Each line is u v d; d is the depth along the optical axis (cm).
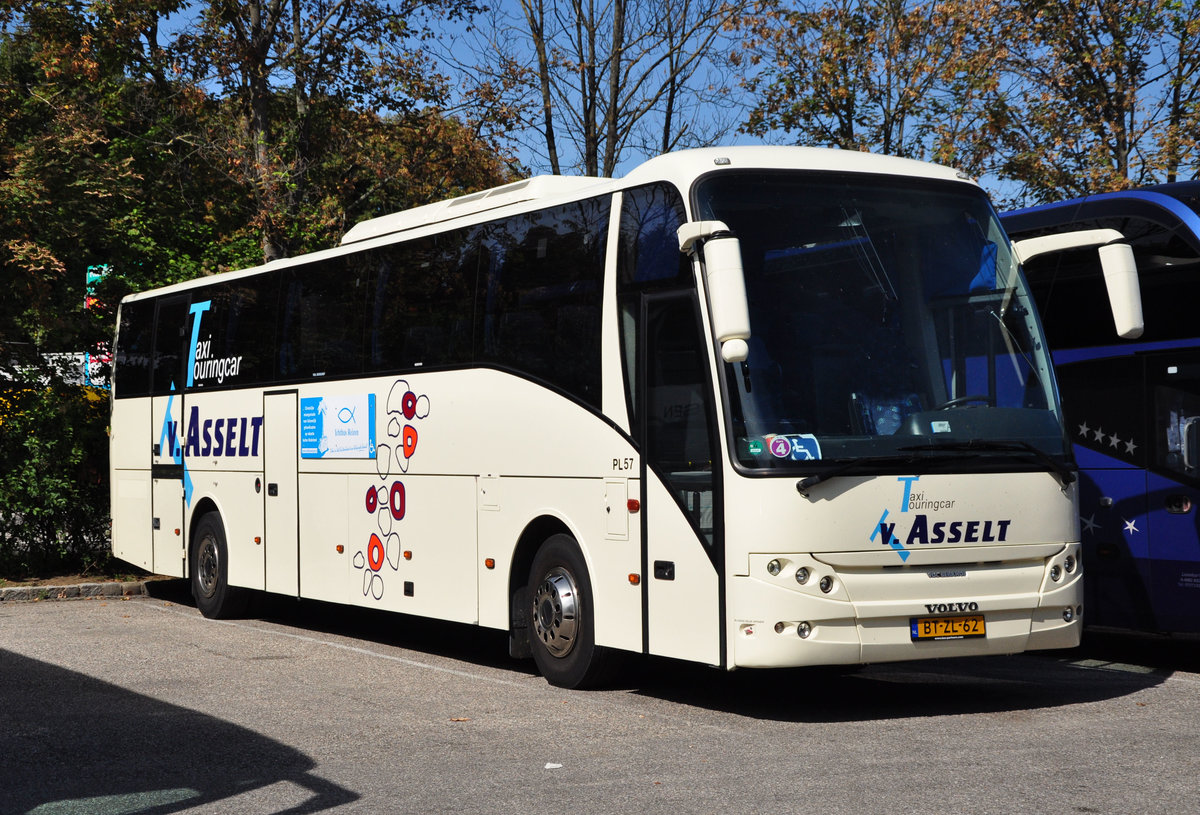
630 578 931
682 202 899
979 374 902
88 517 1861
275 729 852
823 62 2648
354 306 1290
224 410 1509
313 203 2422
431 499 1163
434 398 1163
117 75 2516
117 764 756
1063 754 739
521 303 1065
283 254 2303
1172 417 1065
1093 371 1124
